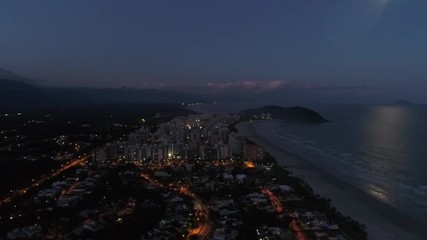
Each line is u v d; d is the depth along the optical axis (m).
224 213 141.88
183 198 162.50
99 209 148.75
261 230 123.75
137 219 134.50
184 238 121.25
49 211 144.50
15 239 121.50
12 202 156.88
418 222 137.88
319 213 140.12
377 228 131.38
